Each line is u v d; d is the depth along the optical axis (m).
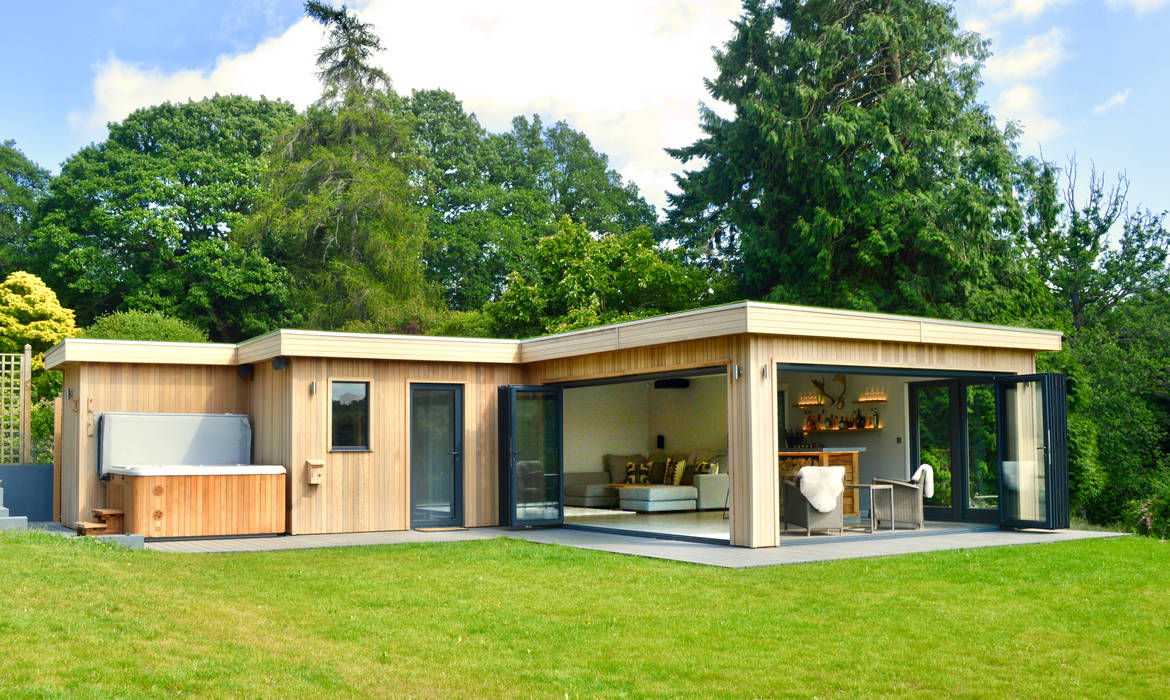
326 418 13.28
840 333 11.56
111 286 32.97
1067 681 5.48
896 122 22.41
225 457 14.28
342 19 33.66
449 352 14.01
